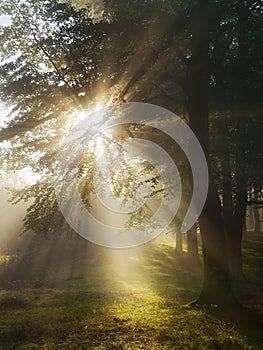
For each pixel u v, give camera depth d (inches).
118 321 470.6
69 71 488.4
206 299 553.6
